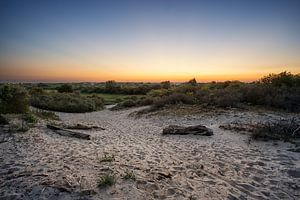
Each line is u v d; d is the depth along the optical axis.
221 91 17.92
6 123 9.82
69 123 14.67
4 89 13.67
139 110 20.38
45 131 9.55
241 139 8.03
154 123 13.91
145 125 13.55
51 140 8.11
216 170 5.06
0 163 5.14
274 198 3.83
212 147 7.23
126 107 24.97
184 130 9.51
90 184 3.81
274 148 6.71
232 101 15.08
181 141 8.38
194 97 19.23
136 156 6.18
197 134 9.19
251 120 11.16
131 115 18.75
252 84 18.09
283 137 7.54
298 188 4.19
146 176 4.44
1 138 7.65
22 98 14.19
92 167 4.84
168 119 14.38
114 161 5.46
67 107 24.84
